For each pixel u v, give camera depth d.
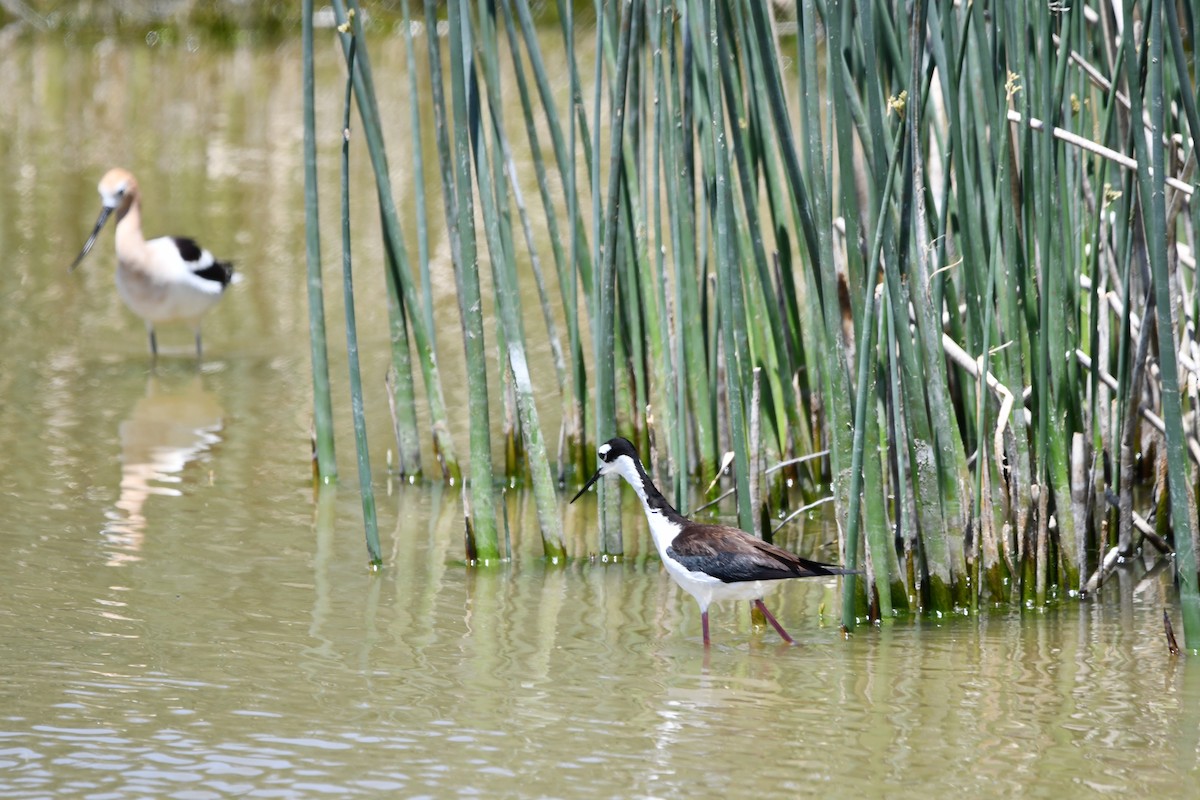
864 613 11.23
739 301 12.54
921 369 11.14
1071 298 11.73
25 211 28.72
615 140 11.81
